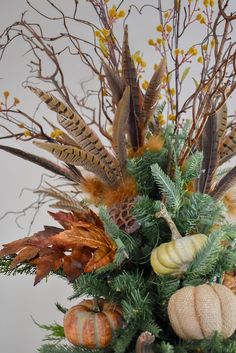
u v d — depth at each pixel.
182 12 1.76
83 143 1.02
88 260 1.03
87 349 0.99
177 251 0.94
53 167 1.10
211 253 0.95
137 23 1.78
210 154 1.05
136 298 0.96
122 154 1.03
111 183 1.05
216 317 0.90
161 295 0.98
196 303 0.91
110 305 1.00
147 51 1.77
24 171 1.77
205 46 1.14
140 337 0.89
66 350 1.00
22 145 1.77
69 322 0.98
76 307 1.01
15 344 1.69
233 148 1.08
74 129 1.00
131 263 1.04
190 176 1.03
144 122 1.08
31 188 1.77
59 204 1.11
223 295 0.92
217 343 0.90
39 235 1.07
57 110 0.99
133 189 1.06
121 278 0.98
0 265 1.10
